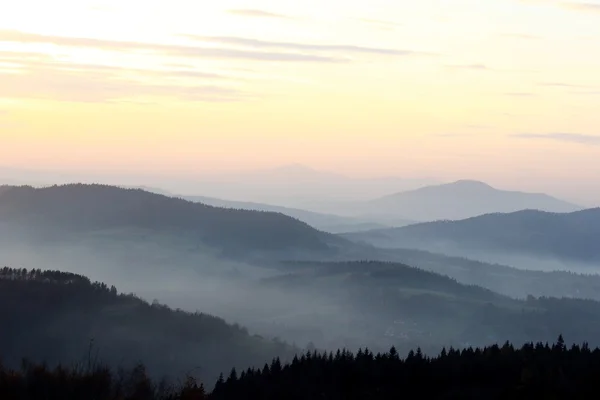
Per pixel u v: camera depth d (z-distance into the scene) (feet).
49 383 382.01
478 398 433.07
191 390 426.92
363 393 472.03
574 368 444.55
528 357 472.03
